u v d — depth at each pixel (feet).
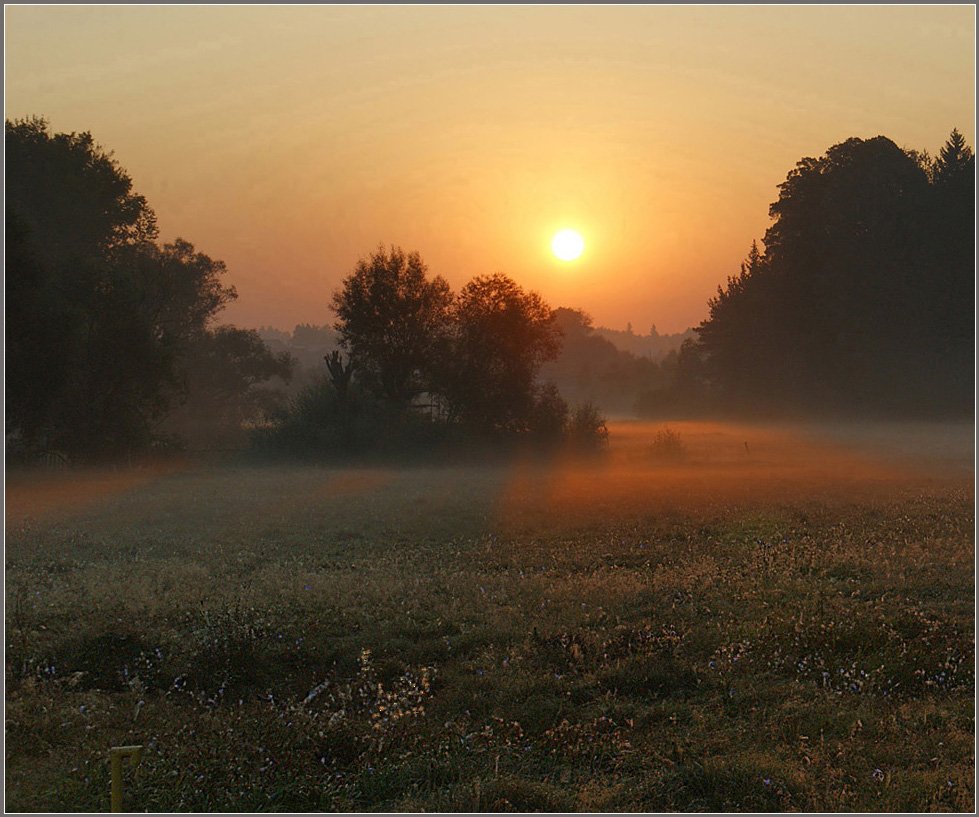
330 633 37.73
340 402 191.31
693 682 30.66
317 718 26.50
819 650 33.63
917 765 23.95
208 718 26.96
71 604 42.63
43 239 198.59
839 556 54.03
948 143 306.96
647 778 23.32
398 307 190.29
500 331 192.44
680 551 58.95
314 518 82.43
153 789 22.56
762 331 327.26
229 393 309.83
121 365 155.84
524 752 24.82
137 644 34.63
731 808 21.66
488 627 37.58
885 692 29.68
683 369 443.32
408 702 28.04
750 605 41.37
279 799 22.33
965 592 44.14
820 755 24.39
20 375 137.49
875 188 303.07
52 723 27.07
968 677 30.81
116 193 222.69
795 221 318.24
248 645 33.55
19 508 93.86
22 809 21.76
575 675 31.17
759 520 74.02
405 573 51.52
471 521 78.13
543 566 53.93
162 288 171.53
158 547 64.44
